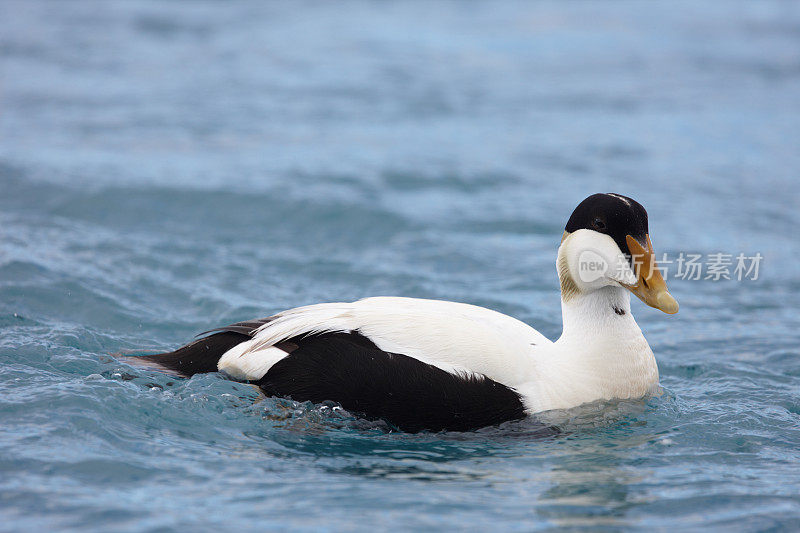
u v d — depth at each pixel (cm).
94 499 595
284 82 2366
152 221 1387
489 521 584
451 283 1208
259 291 1146
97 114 2025
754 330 1073
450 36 2986
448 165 1745
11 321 966
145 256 1227
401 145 1869
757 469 682
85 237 1283
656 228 1446
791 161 1833
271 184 1566
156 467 649
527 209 1529
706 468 681
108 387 757
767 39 3033
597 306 784
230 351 781
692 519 595
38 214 1376
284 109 2123
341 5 3409
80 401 729
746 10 3538
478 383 732
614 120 2130
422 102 2228
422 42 2875
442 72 2528
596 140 1959
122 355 845
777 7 3609
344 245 1342
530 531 572
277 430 723
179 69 2472
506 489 636
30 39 2744
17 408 718
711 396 856
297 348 753
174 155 1734
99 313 1031
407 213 1472
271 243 1335
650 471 674
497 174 1708
